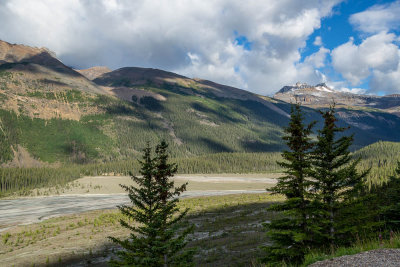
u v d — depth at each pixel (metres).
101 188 129.38
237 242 27.30
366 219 15.04
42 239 41.28
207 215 50.53
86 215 65.62
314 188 15.29
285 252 13.91
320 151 15.54
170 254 14.38
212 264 21.53
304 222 14.73
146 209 15.08
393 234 10.47
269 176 187.62
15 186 128.38
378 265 7.38
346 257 8.80
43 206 90.06
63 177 148.75
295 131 15.94
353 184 15.16
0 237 45.56
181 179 168.38
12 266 28.59
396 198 24.50
